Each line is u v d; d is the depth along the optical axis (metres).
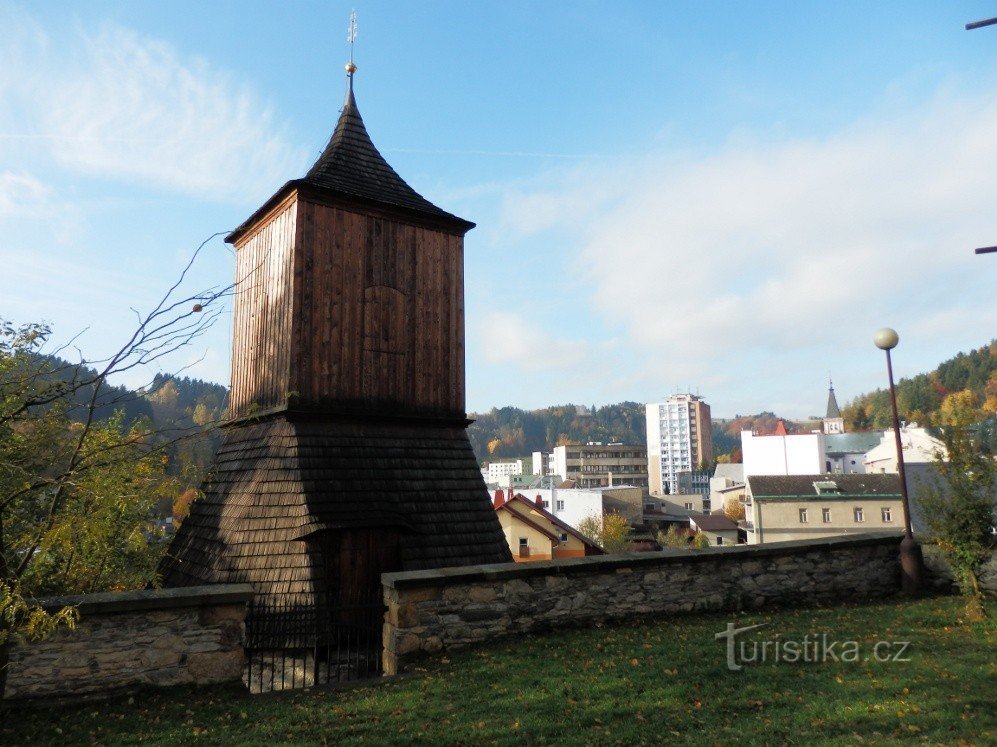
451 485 14.00
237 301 16.25
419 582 8.88
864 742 5.42
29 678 7.11
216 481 14.19
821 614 10.55
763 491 49.69
